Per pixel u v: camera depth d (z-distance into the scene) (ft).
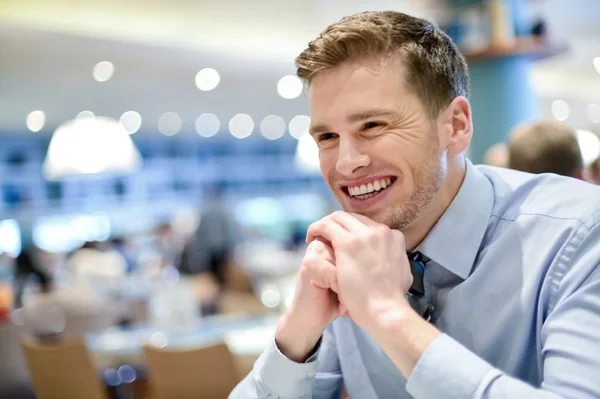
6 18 16.15
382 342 2.49
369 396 3.34
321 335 3.13
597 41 22.58
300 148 20.30
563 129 5.86
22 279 14.48
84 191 33.17
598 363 2.26
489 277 2.90
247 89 26.81
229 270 18.81
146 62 21.17
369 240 2.66
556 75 29.50
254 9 17.25
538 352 2.73
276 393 3.11
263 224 31.19
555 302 2.65
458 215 2.98
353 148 2.78
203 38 20.48
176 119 30.48
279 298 11.93
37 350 8.91
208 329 9.78
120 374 10.98
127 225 31.78
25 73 20.38
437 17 10.23
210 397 8.00
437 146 2.81
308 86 2.93
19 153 31.30
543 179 3.08
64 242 28.63
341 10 17.48
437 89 2.77
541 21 9.46
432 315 3.10
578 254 2.63
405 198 2.81
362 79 2.70
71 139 14.15
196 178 38.09
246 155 39.75
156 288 12.01
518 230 2.89
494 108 9.61
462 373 2.30
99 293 13.08
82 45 18.57
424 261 3.10
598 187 2.86
